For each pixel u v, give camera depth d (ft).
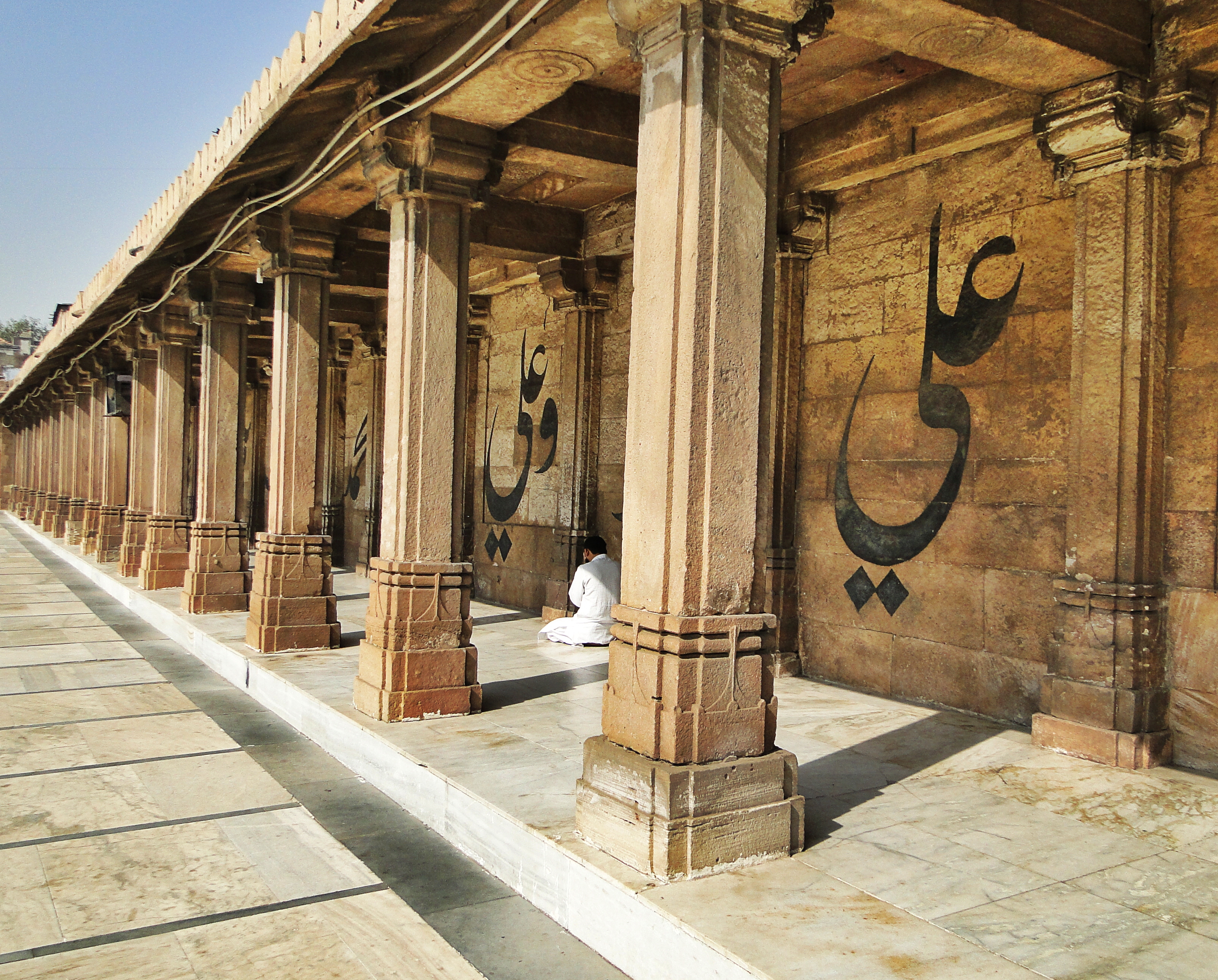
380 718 17.62
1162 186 15.35
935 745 16.39
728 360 10.97
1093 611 15.78
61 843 13.61
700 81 10.69
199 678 25.76
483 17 15.28
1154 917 9.72
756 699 11.09
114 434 52.47
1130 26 14.94
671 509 10.91
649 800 10.44
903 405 20.34
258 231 24.64
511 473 35.88
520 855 12.10
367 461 47.85
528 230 28.66
